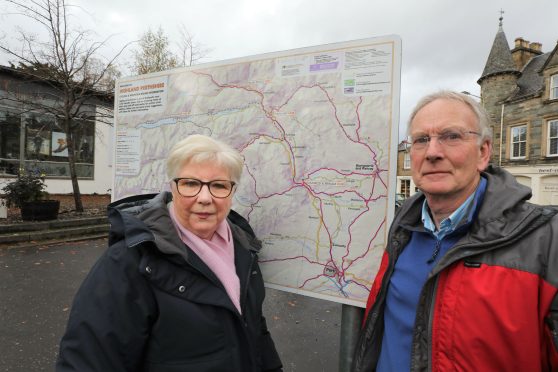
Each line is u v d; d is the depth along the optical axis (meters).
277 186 1.87
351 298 1.69
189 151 1.32
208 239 1.40
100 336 1.06
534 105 21.88
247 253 1.52
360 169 1.66
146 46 13.31
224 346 1.20
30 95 10.38
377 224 1.62
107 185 15.66
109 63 9.11
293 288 1.83
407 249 1.35
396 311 1.28
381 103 1.61
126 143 2.48
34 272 5.32
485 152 1.22
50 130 13.54
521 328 0.96
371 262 1.64
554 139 20.97
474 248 1.06
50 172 13.66
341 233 1.71
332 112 1.72
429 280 1.14
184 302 1.16
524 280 0.97
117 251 1.17
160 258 1.18
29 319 3.67
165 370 1.15
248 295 1.41
